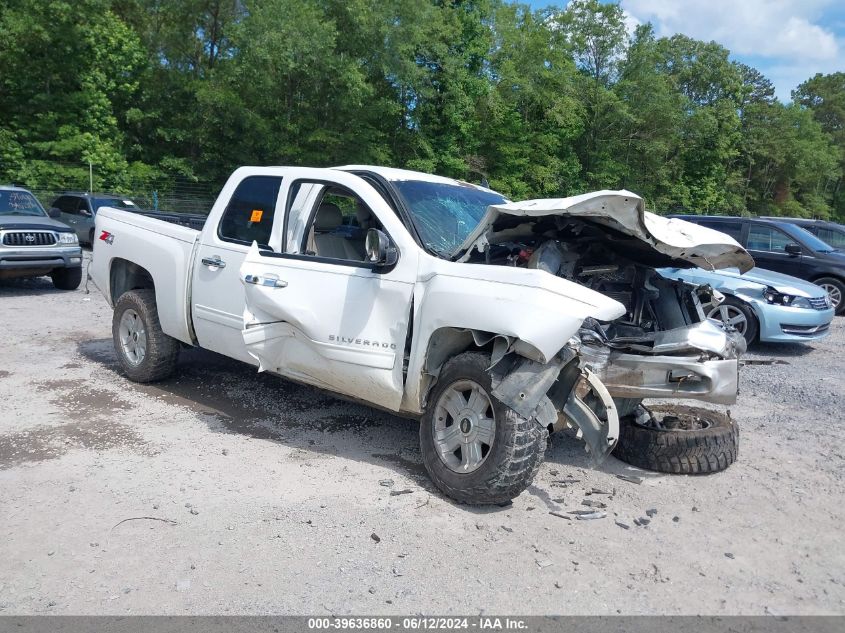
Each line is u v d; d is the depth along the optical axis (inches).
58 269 482.9
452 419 168.1
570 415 161.2
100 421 213.3
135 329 255.9
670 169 1763.0
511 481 155.3
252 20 1007.0
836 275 509.0
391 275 176.1
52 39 1058.7
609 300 151.6
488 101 1282.0
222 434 206.8
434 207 195.5
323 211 204.7
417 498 166.9
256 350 198.8
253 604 121.4
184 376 267.3
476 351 167.8
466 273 163.5
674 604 127.3
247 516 154.1
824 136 2790.4
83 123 1106.1
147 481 170.4
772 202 2425.0
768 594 132.3
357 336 178.9
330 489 170.4
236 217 221.5
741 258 183.8
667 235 167.0
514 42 1379.2
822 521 165.3
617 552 145.7
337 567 134.5
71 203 799.7
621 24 1576.0
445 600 125.0
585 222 169.8
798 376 325.7
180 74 1203.2
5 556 133.6
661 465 190.9
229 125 1095.0
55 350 305.1
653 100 1603.1
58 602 119.8
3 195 487.2
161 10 1222.3
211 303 222.4
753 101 2925.7
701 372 173.6
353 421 223.9
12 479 168.1
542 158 1434.5
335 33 1011.3
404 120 1193.4
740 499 176.1
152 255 243.4
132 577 128.4
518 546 146.0
